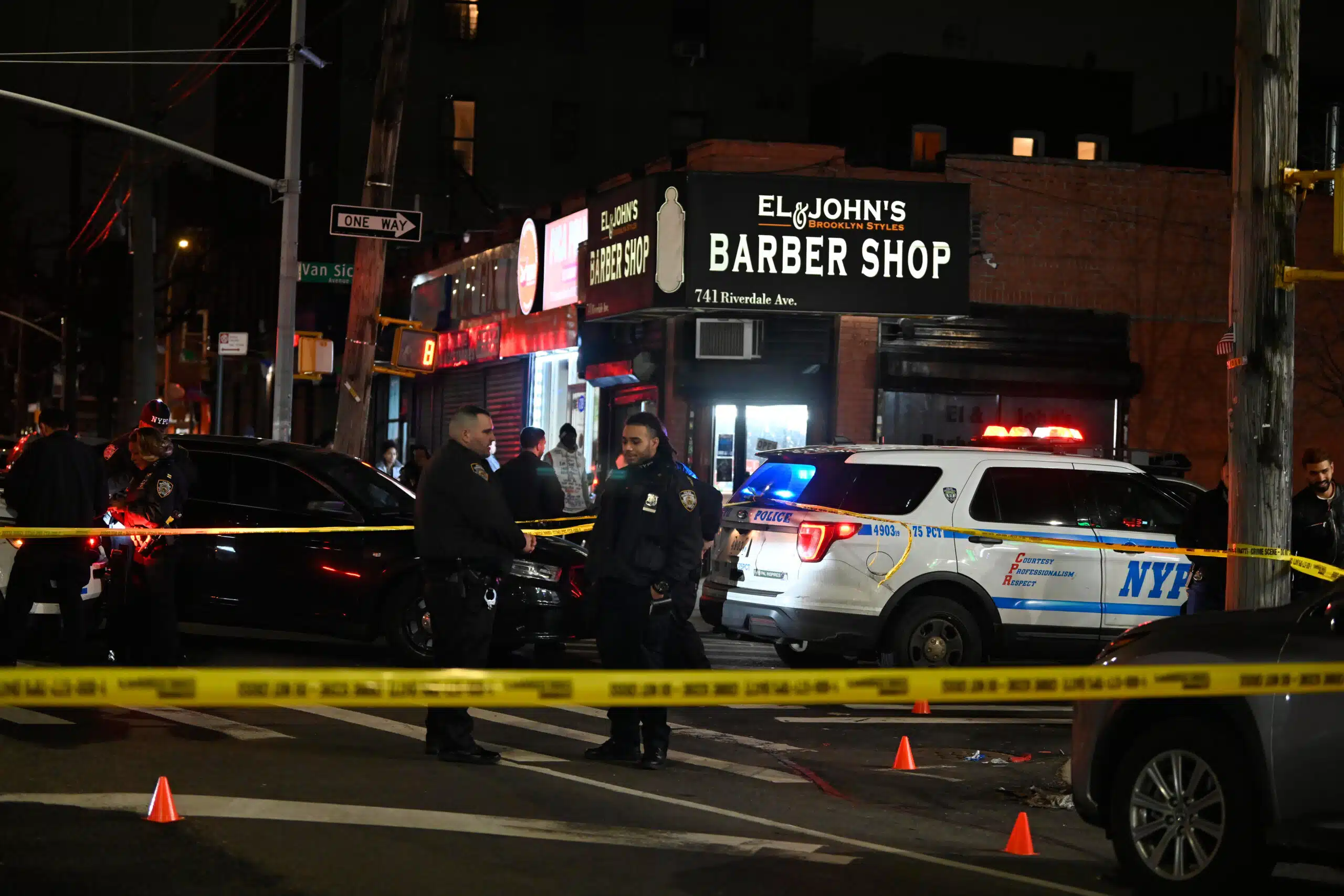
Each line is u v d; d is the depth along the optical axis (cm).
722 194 2083
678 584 852
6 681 439
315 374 1919
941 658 1149
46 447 1101
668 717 1025
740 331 2133
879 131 4144
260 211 4416
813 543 1141
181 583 1200
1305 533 1059
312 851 614
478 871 596
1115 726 639
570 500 1889
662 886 591
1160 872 608
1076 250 2258
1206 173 2300
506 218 2889
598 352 2341
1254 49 867
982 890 613
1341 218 849
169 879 566
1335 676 554
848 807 772
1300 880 667
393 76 1786
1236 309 875
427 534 836
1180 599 1202
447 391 3131
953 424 2206
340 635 1180
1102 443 2261
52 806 671
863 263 2105
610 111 3875
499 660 1264
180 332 4659
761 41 4006
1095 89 4244
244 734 862
